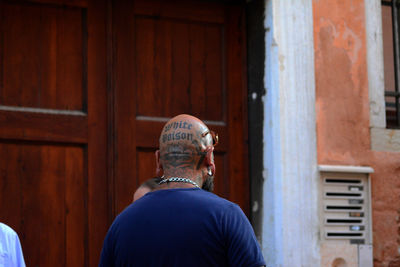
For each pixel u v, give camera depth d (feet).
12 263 10.82
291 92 16.39
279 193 15.90
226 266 8.06
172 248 7.97
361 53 17.58
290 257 15.81
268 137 16.26
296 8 16.74
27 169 14.32
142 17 16.08
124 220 8.43
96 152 15.08
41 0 14.90
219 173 16.52
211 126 16.53
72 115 14.89
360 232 16.80
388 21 18.94
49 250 14.30
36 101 14.60
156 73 16.10
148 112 15.88
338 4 17.42
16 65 14.49
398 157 17.61
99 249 14.87
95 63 15.34
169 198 8.36
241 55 17.13
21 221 14.10
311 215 16.26
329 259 16.34
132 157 15.52
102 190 15.06
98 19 15.48
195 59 16.63
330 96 16.97
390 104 18.49
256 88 16.76
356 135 17.20
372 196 17.19
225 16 17.10
